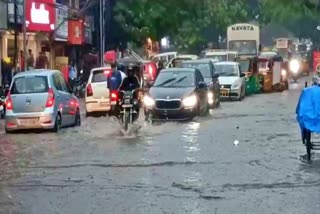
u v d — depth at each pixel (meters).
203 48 95.06
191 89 29.73
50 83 25.45
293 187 14.07
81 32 53.53
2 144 21.77
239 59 51.97
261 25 110.62
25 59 37.56
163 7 66.94
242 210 12.02
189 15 69.75
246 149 19.81
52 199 13.16
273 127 26.12
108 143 21.61
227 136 23.14
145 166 16.83
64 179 15.27
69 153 19.42
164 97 28.88
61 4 51.22
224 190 13.77
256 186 14.18
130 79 25.67
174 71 31.11
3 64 38.47
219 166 16.70
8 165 17.42
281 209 12.08
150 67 45.47
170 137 23.03
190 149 19.88
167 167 16.62
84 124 28.30
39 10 42.78
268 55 58.69
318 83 18.53
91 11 60.25
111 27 63.62
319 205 12.38
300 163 17.20
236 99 43.72
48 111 25.00
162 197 13.16
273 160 17.69
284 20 101.88
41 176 15.72
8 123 25.08
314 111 17.88
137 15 65.12
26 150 20.23
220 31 98.56
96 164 17.31
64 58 49.44
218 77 40.47
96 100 32.69
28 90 25.27
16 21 38.41
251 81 50.66
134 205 12.51
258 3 104.19
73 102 27.33
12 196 13.49
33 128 25.16
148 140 22.25
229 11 95.81
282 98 46.12
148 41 72.38
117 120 28.02
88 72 52.41
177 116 28.95
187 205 12.43
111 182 14.79
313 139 21.89
